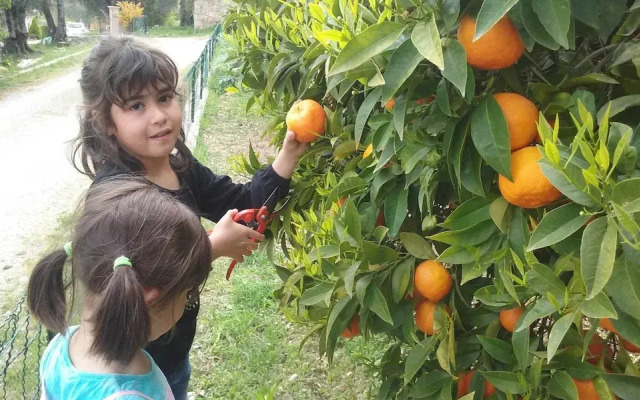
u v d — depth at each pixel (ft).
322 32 4.50
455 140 4.20
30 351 12.05
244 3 8.55
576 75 4.27
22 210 21.08
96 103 6.20
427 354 4.86
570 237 3.66
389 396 5.94
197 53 66.54
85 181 24.17
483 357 4.85
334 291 5.14
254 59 7.38
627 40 4.12
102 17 107.14
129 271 4.17
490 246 4.33
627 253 3.20
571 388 3.96
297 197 6.66
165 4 119.03
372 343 11.19
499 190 4.41
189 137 25.07
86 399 4.43
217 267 15.52
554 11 3.50
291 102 7.20
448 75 3.75
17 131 32.76
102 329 4.15
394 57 3.94
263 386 11.06
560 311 3.45
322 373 11.30
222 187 7.36
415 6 4.03
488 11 3.34
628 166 3.23
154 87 6.17
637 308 3.15
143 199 4.63
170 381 7.01
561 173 3.29
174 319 4.85
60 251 4.96
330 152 6.56
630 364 4.06
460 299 5.05
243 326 12.67
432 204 4.84
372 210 5.30
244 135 28.32
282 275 6.36
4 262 17.16
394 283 4.96
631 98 3.76
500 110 3.90
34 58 70.28
